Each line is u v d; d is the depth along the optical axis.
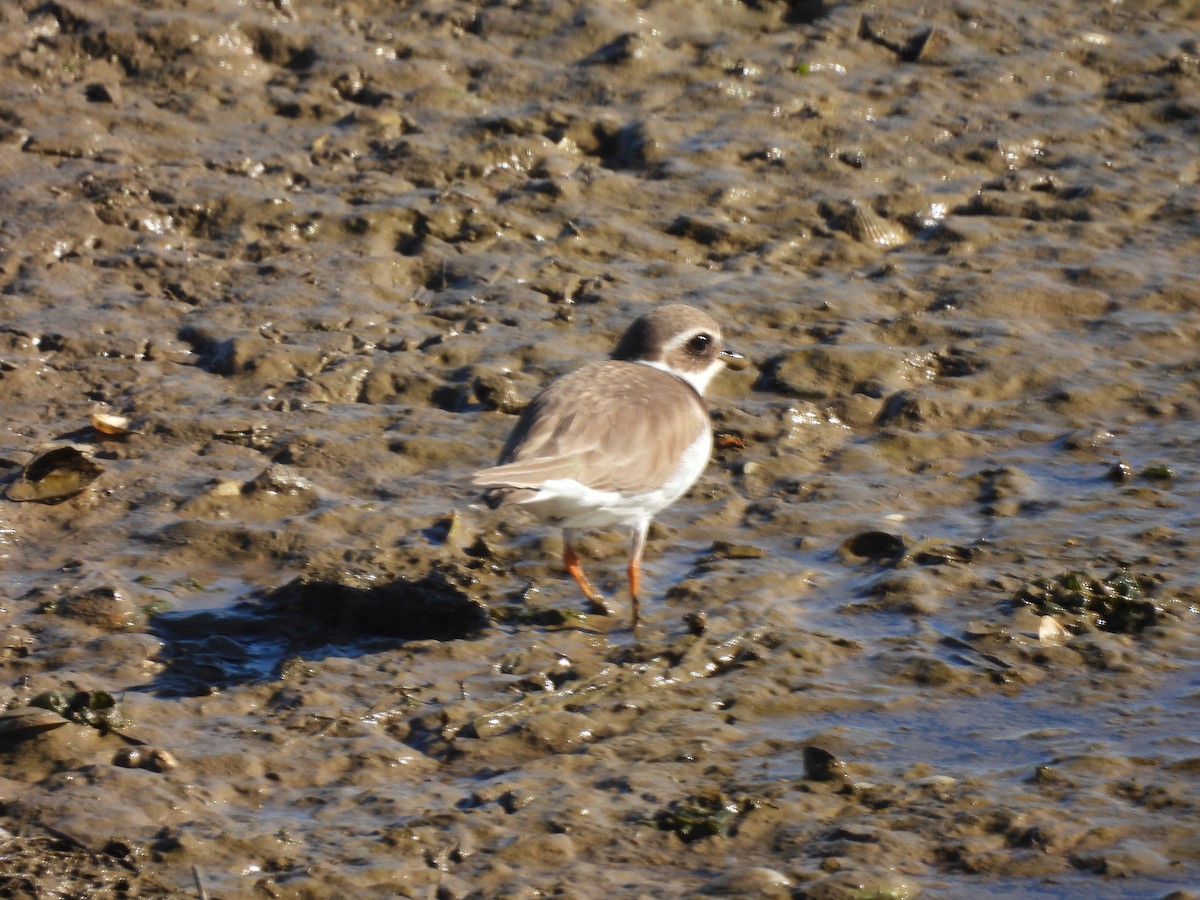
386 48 21.22
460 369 15.05
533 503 10.59
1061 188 18.78
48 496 12.76
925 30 21.77
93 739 9.45
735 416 14.43
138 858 8.34
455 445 13.83
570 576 11.99
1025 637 10.77
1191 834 8.45
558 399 11.05
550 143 19.42
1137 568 11.71
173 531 12.33
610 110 20.17
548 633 11.09
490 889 8.08
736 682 10.30
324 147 19.23
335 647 10.92
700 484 13.43
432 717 9.88
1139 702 9.96
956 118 20.11
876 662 10.58
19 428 13.98
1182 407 14.60
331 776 9.24
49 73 20.28
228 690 10.16
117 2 21.31
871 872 8.10
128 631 10.89
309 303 16.23
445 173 18.81
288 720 9.79
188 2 21.39
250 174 18.66
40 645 10.62
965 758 9.37
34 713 9.44
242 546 12.19
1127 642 10.73
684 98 20.42
